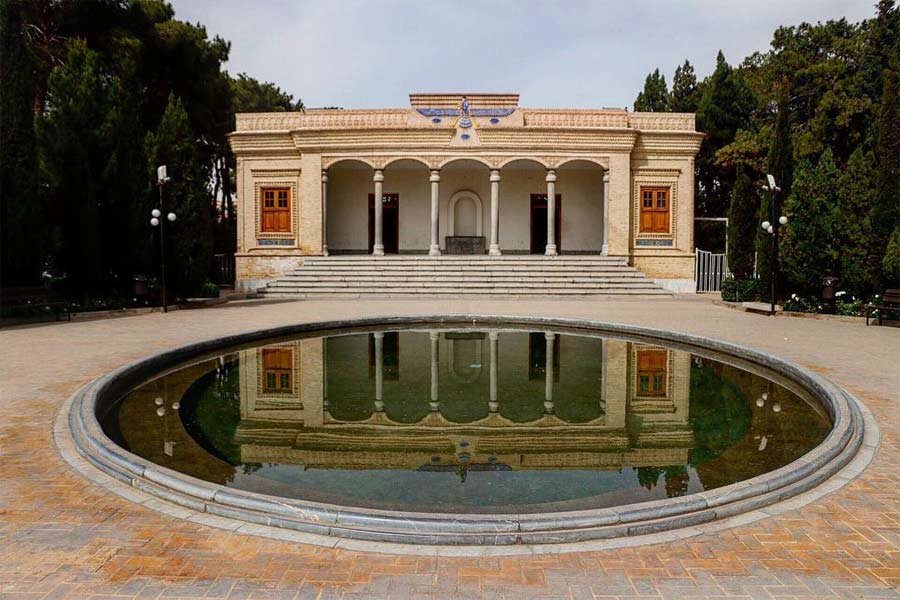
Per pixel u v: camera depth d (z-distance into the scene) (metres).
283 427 5.66
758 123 28.42
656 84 33.84
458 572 2.96
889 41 24.38
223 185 30.30
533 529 3.30
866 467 4.41
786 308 14.55
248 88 34.75
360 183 24.78
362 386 7.36
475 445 5.13
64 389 6.45
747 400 6.77
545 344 10.59
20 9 12.61
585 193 24.73
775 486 3.88
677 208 21.95
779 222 15.19
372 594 2.76
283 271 21.91
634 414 6.16
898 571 3.01
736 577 2.93
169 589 2.78
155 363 8.10
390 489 4.12
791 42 29.62
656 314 14.30
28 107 12.65
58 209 14.10
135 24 21.41
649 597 2.75
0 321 11.73
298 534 3.35
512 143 21.36
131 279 15.12
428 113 21.42
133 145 14.68
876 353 8.88
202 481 3.82
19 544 3.19
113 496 3.82
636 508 3.46
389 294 19.12
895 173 13.03
